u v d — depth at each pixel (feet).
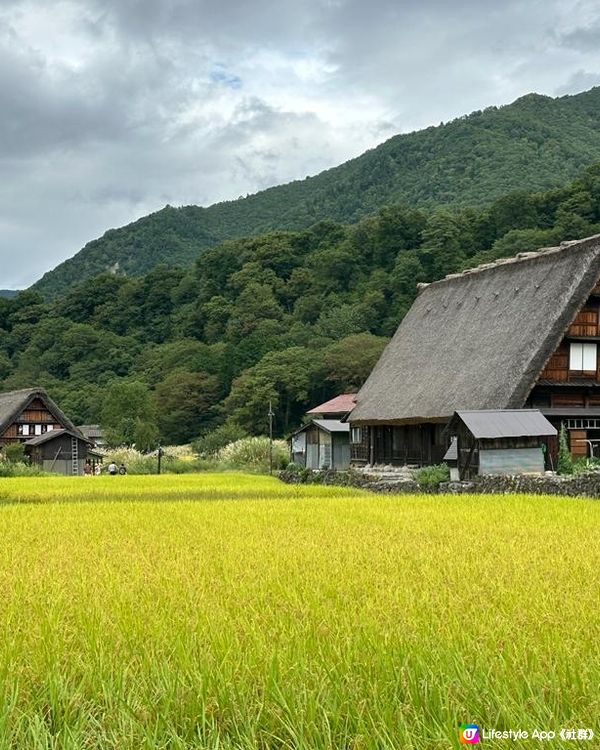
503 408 93.35
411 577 29.35
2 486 105.29
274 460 164.86
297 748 14.62
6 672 18.17
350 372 243.19
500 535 43.60
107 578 29.76
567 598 24.82
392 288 289.12
